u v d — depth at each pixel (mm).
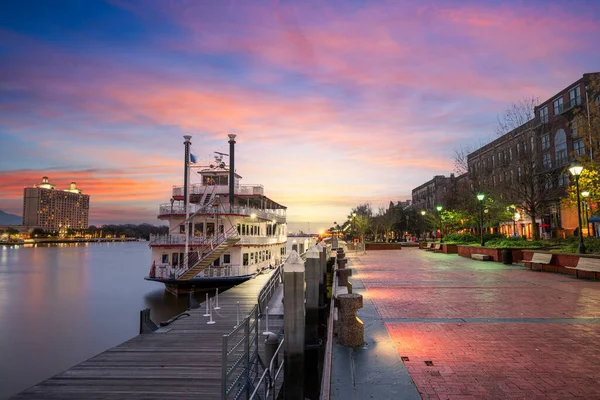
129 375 10250
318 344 11984
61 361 21797
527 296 11391
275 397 9203
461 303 10422
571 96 36906
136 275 68500
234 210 37250
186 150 40750
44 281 59125
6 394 17000
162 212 38031
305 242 43812
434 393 4812
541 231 41969
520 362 5840
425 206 92000
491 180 34688
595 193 21203
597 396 4668
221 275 35688
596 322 8172
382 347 6613
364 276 16656
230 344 12758
